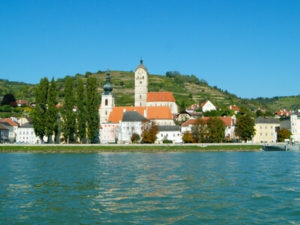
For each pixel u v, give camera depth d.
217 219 44.44
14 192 60.84
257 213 47.00
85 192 60.50
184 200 54.12
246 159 124.06
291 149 188.25
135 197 56.34
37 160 123.88
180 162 112.31
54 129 189.25
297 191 60.78
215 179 74.06
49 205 51.53
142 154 155.88
